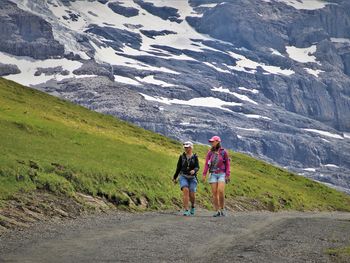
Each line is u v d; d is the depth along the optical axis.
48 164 73.75
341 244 46.88
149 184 87.94
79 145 102.81
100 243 42.94
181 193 92.94
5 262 34.50
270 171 184.50
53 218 57.59
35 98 163.88
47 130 107.25
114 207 72.19
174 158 125.19
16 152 76.75
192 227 54.69
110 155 99.06
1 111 118.06
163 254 39.41
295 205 135.00
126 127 170.00
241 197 116.88
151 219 61.00
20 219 53.81
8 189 62.19
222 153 70.69
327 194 179.00
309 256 40.41
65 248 40.31
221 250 41.81
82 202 68.12
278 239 48.53
